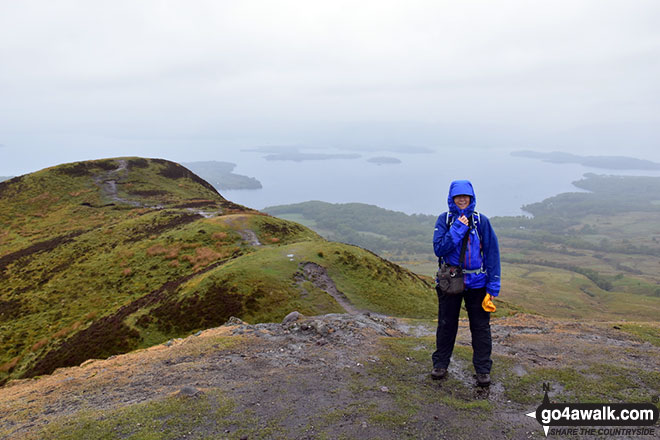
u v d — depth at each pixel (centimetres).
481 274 542
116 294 4047
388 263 4384
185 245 4859
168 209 7319
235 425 466
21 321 3769
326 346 822
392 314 3347
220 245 4847
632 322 1067
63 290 4256
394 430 445
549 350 752
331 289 3481
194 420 481
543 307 14975
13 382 1068
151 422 478
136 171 10488
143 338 2856
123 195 9000
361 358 727
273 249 4162
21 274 4894
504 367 643
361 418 476
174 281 3900
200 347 853
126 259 4747
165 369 729
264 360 742
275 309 3050
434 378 603
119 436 450
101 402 589
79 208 8131
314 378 626
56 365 2838
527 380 587
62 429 479
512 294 17200
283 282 3359
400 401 524
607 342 827
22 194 8538
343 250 4112
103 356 2767
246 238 5078
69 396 643
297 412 498
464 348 750
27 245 6288
